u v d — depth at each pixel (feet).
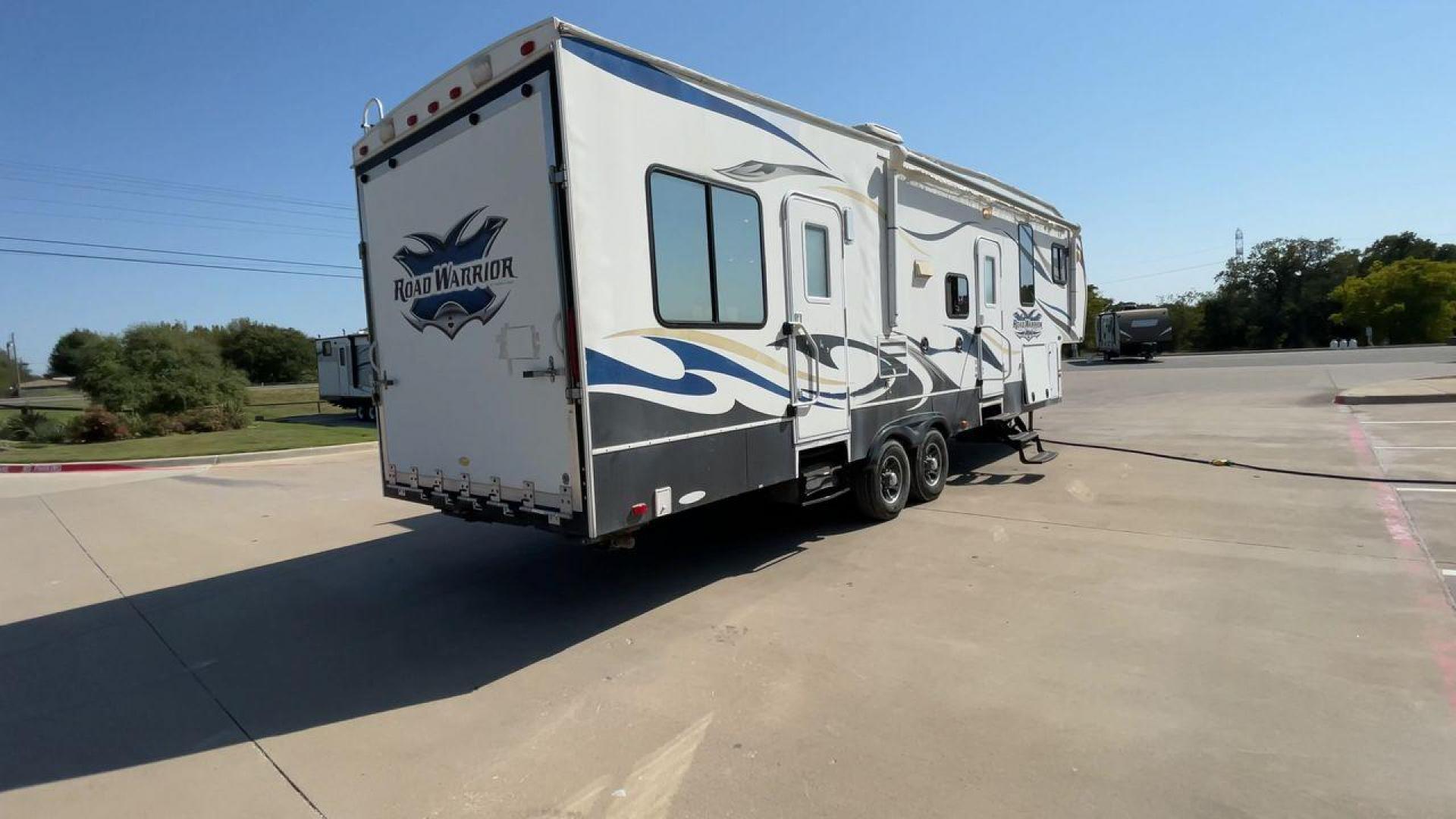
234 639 14.87
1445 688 10.47
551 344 12.89
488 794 9.14
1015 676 11.46
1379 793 8.23
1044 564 16.80
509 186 13.30
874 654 12.48
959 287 24.08
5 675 13.47
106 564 21.07
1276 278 212.64
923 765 9.21
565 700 11.53
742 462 15.71
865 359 19.66
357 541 22.53
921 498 22.94
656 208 13.80
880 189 20.20
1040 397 30.45
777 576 16.89
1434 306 169.27
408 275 15.96
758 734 10.16
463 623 15.15
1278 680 10.91
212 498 30.94
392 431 17.03
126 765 10.26
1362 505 20.63
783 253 16.84
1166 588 14.94
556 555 19.80
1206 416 42.29
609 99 12.98
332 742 10.64
